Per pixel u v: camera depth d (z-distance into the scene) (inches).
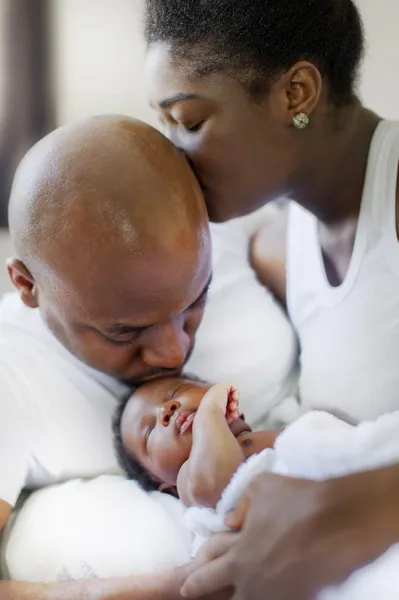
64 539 36.0
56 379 39.9
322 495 27.3
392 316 36.7
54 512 37.2
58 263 32.8
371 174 36.8
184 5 32.6
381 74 59.3
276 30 32.8
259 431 40.2
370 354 37.8
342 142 36.8
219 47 32.7
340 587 27.8
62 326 36.0
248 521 29.2
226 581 28.9
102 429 41.1
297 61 33.7
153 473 41.4
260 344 45.0
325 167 37.1
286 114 34.4
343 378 39.4
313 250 41.8
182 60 33.2
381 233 36.6
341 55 35.2
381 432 32.5
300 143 35.6
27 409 38.5
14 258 36.7
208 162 34.8
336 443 32.8
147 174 32.7
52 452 39.2
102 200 32.0
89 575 35.2
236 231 49.0
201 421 38.0
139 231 32.0
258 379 44.8
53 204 32.6
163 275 32.5
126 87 67.7
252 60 32.9
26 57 67.2
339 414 40.3
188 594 29.8
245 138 34.3
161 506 38.9
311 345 42.2
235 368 44.3
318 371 41.3
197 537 37.3
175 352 35.4
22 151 68.2
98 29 66.7
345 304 39.2
